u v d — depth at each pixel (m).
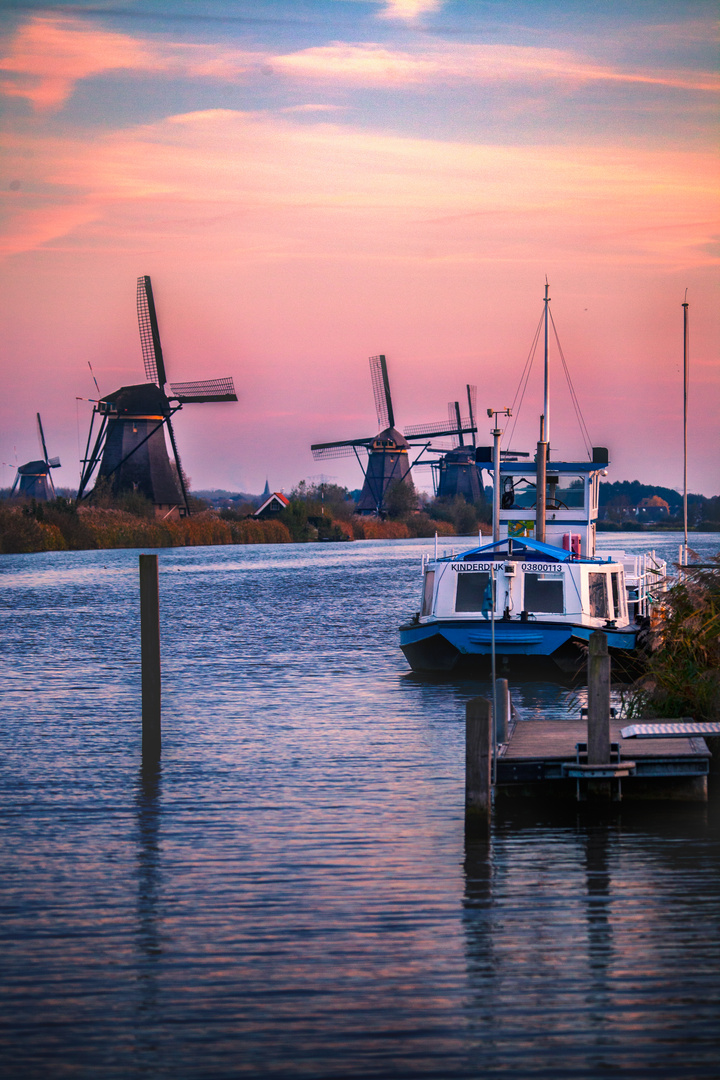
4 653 57.16
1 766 30.36
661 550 172.00
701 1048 13.96
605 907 18.78
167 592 101.75
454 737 34.47
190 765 30.38
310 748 32.72
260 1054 13.92
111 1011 15.08
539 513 51.38
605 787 24.88
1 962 16.70
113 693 43.97
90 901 19.30
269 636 65.56
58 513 190.75
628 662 44.91
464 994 15.50
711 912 18.52
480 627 45.66
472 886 19.92
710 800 26.00
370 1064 13.67
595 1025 14.56
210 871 20.91
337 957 16.77
